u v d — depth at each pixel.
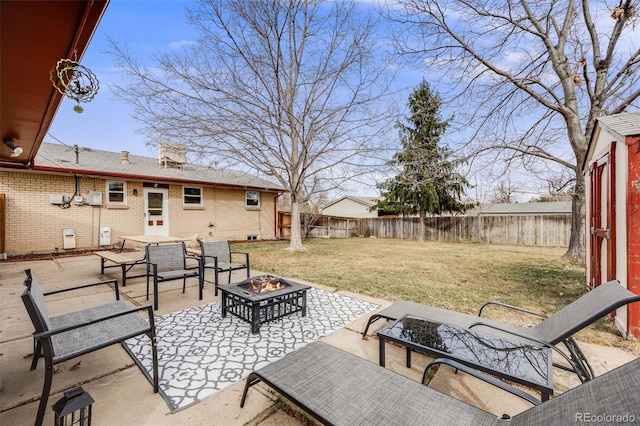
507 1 8.24
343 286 5.39
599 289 2.23
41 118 3.93
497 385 1.56
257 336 3.17
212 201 13.12
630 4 6.53
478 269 7.25
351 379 1.71
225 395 2.15
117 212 10.22
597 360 2.69
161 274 4.31
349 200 31.64
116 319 2.37
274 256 9.23
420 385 1.66
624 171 3.25
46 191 8.83
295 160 10.61
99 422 1.84
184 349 2.86
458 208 17.77
